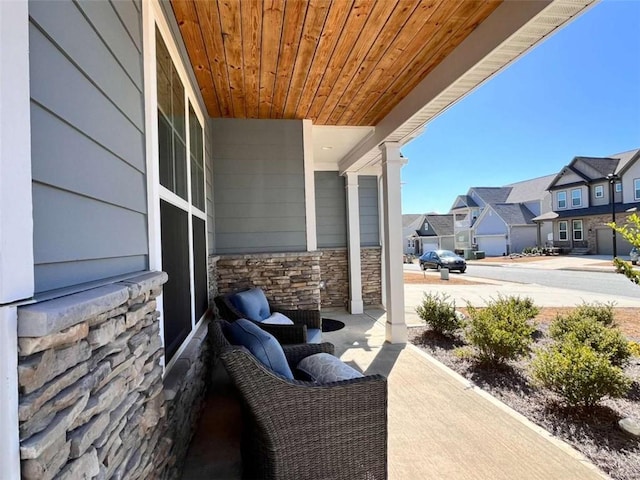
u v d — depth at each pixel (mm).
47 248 871
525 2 2195
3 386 638
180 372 1941
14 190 705
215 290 4105
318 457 1714
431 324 4973
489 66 2705
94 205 1146
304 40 2764
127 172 1451
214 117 4410
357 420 1781
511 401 2920
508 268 17297
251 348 1851
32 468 679
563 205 22844
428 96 3385
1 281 658
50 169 891
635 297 8359
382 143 4711
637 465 2070
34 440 686
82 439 869
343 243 7188
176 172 2355
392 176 4695
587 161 21359
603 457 2154
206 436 2377
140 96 1636
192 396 2324
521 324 3840
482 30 2588
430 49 2947
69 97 995
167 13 2188
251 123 4484
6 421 637
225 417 2648
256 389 1635
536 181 28250
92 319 943
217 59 3018
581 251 21312
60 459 774
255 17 2455
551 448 2221
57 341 764
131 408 1239
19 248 714
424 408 2758
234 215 4438
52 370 766
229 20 2480
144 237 1647
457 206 31609
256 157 4488
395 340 4637
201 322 3143
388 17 2502
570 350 2957
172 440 1782
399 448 2221
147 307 1422
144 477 1351
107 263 1242
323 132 5125
